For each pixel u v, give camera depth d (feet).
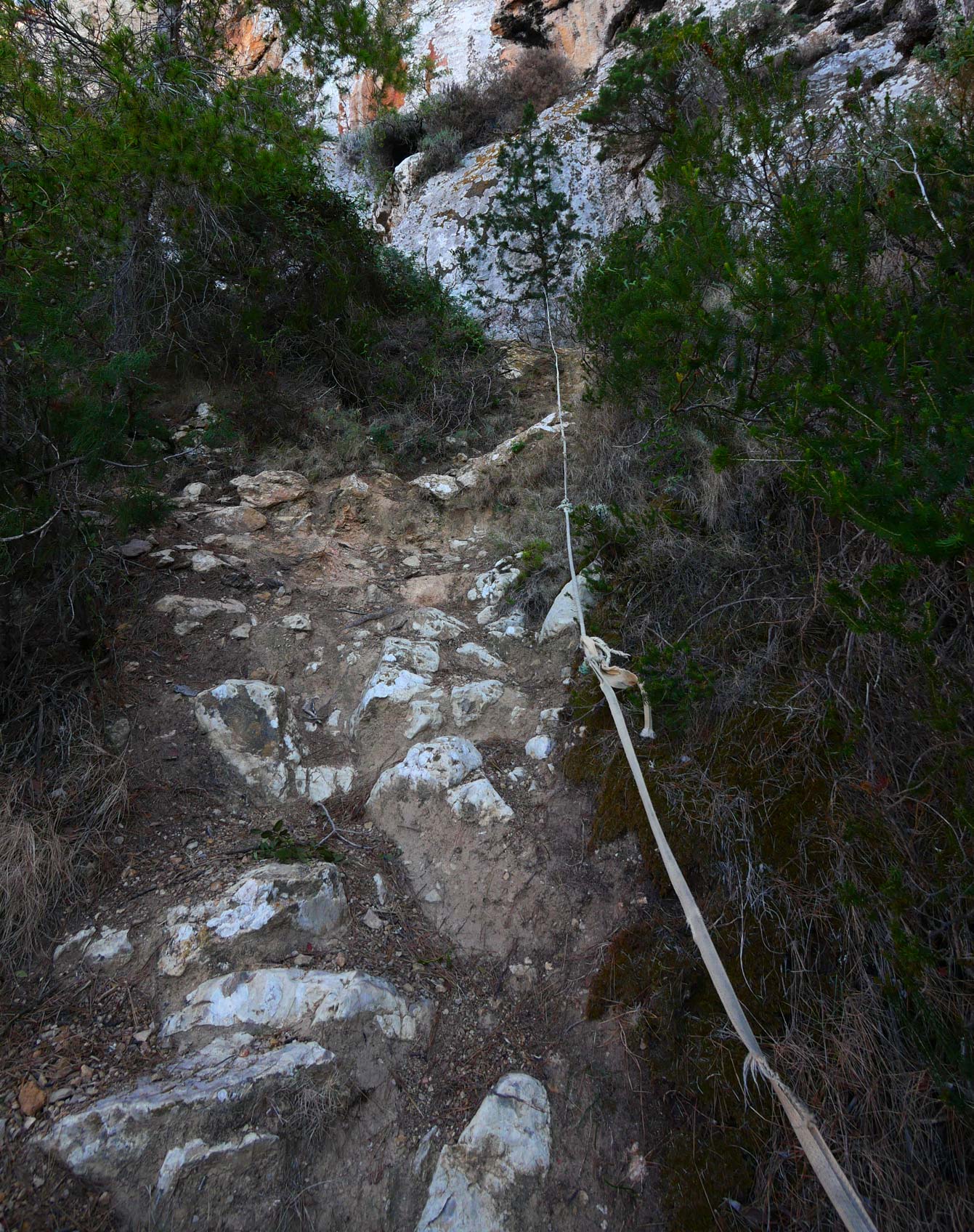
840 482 6.10
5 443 9.54
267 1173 6.22
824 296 7.98
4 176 11.53
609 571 12.09
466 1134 6.80
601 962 8.05
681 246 10.78
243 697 10.36
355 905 8.43
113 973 7.48
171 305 17.60
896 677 7.73
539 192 26.50
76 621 10.43
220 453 16.84
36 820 8.28
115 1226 5.79
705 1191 6.56
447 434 19.51
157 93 18.35
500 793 9.72
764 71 20.45
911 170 9.79
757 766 8.55
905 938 6.35
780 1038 6.99
